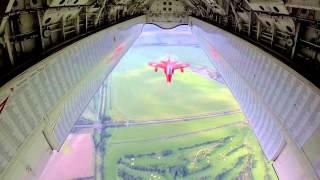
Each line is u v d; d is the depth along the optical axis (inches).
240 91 827.4
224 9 941.2
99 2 758.5
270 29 639.8
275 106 554.3
